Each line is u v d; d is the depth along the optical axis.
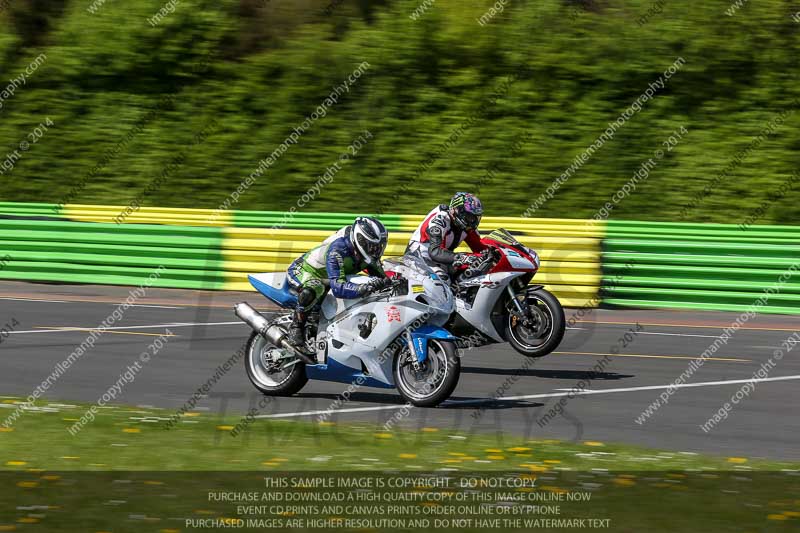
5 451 19.84
